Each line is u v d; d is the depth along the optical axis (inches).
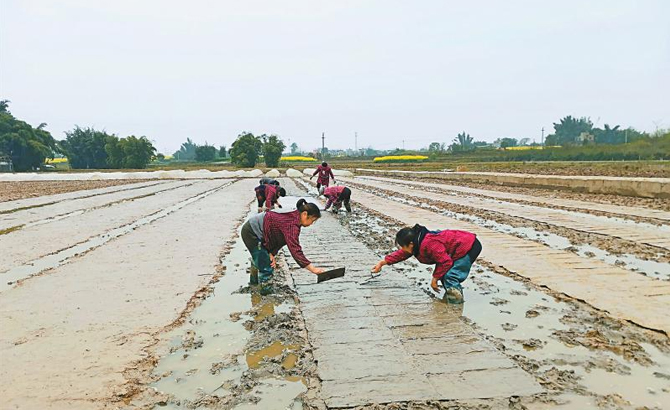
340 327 177.6
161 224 453.4
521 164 1846.7
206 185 1123.9
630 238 346.3
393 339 165.3
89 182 1310.3
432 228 405.7
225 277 256.2
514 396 125.9
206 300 216.1
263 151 2844.5
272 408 123.7
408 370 141.3
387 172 1649.9
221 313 198.2
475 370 140.9
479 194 756.0
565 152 2333.9
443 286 229.5
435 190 859.4
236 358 154.6
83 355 156.8
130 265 283.6
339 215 508.4
